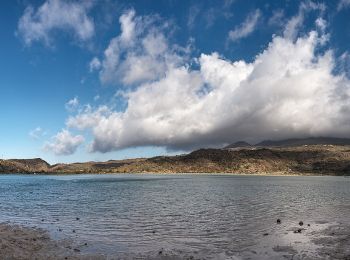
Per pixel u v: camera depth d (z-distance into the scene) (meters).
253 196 70.12
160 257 21.83
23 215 40.62
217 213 41.97
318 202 56.28
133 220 36.44
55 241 25.89
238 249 23.62
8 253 21.66
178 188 103.12
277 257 21.50
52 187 111.19
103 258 21.50
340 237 26.94
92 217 38.72
